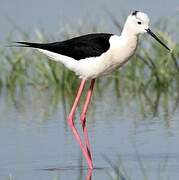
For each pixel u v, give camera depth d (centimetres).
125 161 1218
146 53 1672
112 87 1695
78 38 1299
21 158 1238
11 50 1773
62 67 1689
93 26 1822
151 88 1667
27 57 1752
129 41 1278
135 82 1678
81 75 1306
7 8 2002
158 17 1875
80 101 1594
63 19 1906
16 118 1458
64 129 1384
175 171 1164
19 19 1928
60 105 1565
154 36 1288
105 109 1512
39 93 1670
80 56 1282
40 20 1911
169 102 1562
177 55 1691
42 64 1712
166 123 1398
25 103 1582
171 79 1672
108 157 1242
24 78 1727
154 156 1235
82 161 1239
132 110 1498
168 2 1981
